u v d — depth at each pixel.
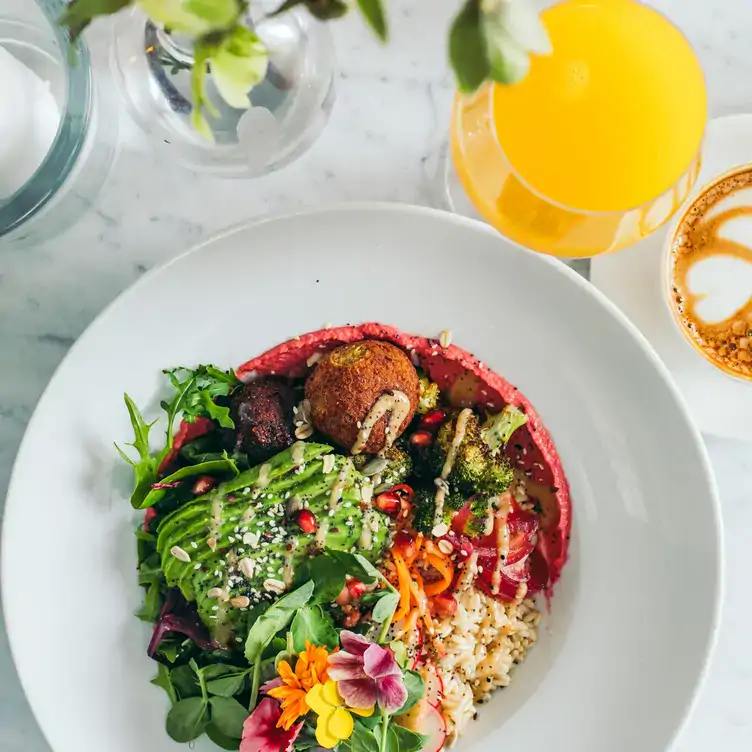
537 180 0.48
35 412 0.50
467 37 0.35
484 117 0.48
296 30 0.48
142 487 0.51
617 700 0.52
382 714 0.49
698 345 0.53
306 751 0.51
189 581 0.51
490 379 0.53
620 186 0.48
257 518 0.51
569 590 0.53
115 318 0.50
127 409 0.51
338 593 0.51
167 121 0.50
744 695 0.56
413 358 0.53
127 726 0.52
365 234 0.51
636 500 0.52
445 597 0.53
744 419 0.54
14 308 0.55
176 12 0.35
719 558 0.50
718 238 0.54
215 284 0.51
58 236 0.54
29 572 0.51
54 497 0.51
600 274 0.54
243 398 0.52
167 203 0.54
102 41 0.53
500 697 0.54
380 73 0.54
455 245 0.51
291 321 0.52
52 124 0.51
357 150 0.54
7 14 0.51
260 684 0.51
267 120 0.50
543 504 0.54
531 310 0.51
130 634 0.52
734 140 0.54
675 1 0.54
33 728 0.55
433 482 0.53
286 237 0.50
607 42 0.47
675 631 0.51
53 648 0.51
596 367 0.52
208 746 0.52
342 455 0.52
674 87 0.47
